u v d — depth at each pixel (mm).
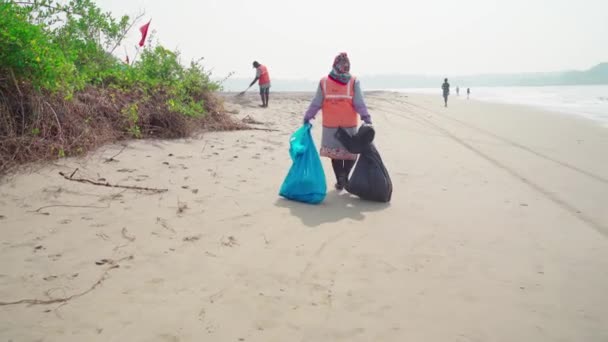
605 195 5352
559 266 3361
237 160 6559
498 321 2611
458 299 2859
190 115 8250
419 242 3807
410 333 2482
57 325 2424
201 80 9188
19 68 5180
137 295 2773
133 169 5492
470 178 6145
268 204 4719
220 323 2523
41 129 5363
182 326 2475
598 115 17109
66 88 5887
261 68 14898
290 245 3672
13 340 2266
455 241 3842
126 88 7586
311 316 2631
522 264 3393
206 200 4680
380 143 8789
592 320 2627
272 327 2506
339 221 4301
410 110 17750
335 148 5164
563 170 6727
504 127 12555
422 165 6906
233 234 3844
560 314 2695
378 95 29562
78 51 7660
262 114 12828
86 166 5320
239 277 3082
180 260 3289
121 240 3555
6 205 4016
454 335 2469
